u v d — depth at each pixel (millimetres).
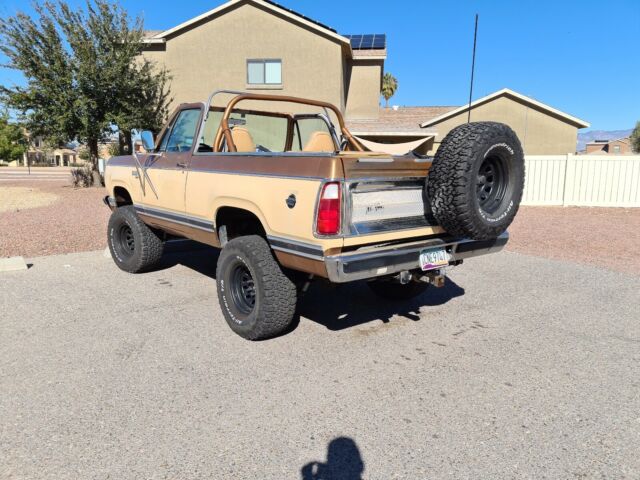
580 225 12062
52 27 18906
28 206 14625
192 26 20984
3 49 18344
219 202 4523
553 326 4738
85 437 2875
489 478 2549
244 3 20609
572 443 2850
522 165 4164
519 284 6238
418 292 5285
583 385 3555
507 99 26766
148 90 20406
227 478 2537
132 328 4594
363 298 5629
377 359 3973
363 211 3723
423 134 21891
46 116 18891
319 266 3574
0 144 58125
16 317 4863
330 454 2736
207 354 4035
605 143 98875
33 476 2535
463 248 4297
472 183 3750
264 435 2910
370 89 24781
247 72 21125
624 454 2752
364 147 6113
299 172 3686
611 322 4855
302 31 20625
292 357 3994
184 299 5480
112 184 6617
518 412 3186
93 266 7008
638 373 3750
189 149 5281
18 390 3416
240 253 4211
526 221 12820
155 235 6348
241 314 4391
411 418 3105
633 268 7180
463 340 4387
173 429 2959
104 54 19531
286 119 6383
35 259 7445
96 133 19562
